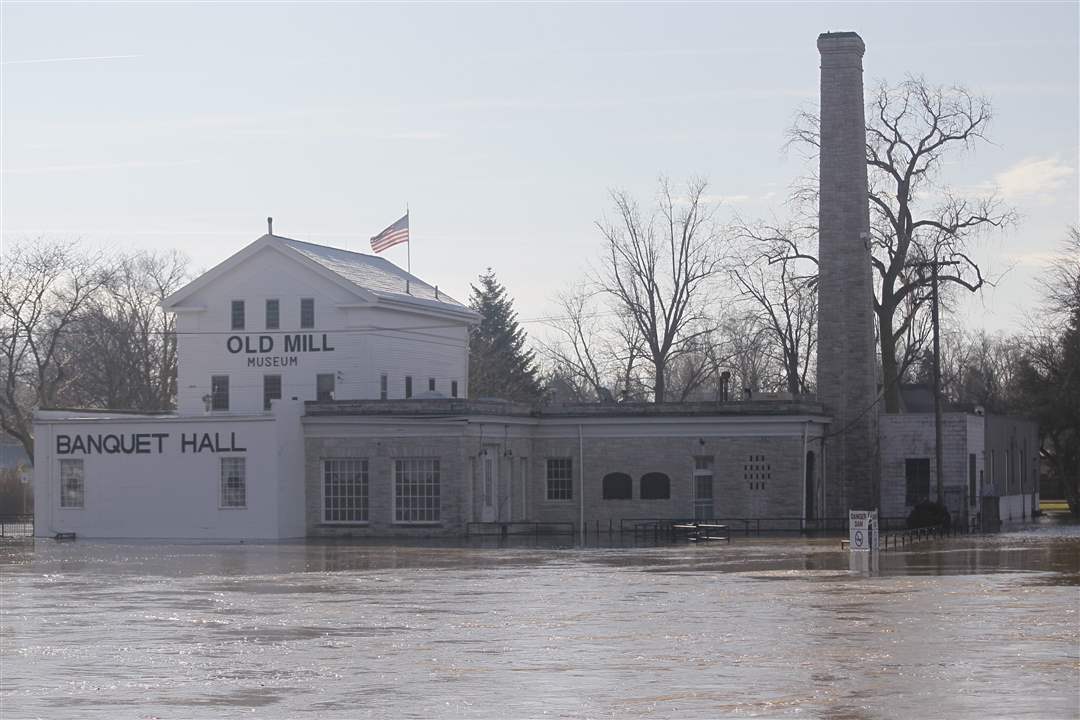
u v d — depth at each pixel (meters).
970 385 130.12
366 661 25.33
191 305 75.69
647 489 72.12
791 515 70.31
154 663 25.48
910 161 83.19
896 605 32.69
